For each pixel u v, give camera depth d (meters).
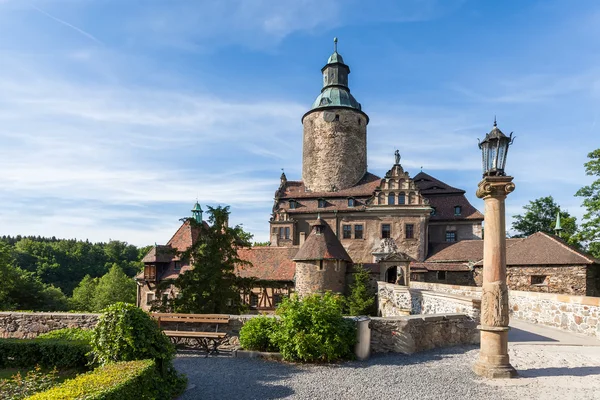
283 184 50.97
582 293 23.20
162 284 21.55
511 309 17.22
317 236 34.22
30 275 55.00
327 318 10.32
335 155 49.31
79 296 63.84
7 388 8.04
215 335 11.04
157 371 7.50
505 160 8.99
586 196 31.78
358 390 7.81
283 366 9.79
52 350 10.56
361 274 32.41
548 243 25.84
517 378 8.30
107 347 7.70
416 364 9.73
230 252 22.28
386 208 42.91
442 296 16.67
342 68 52.22
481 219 42.47
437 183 47.28
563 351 10.48
